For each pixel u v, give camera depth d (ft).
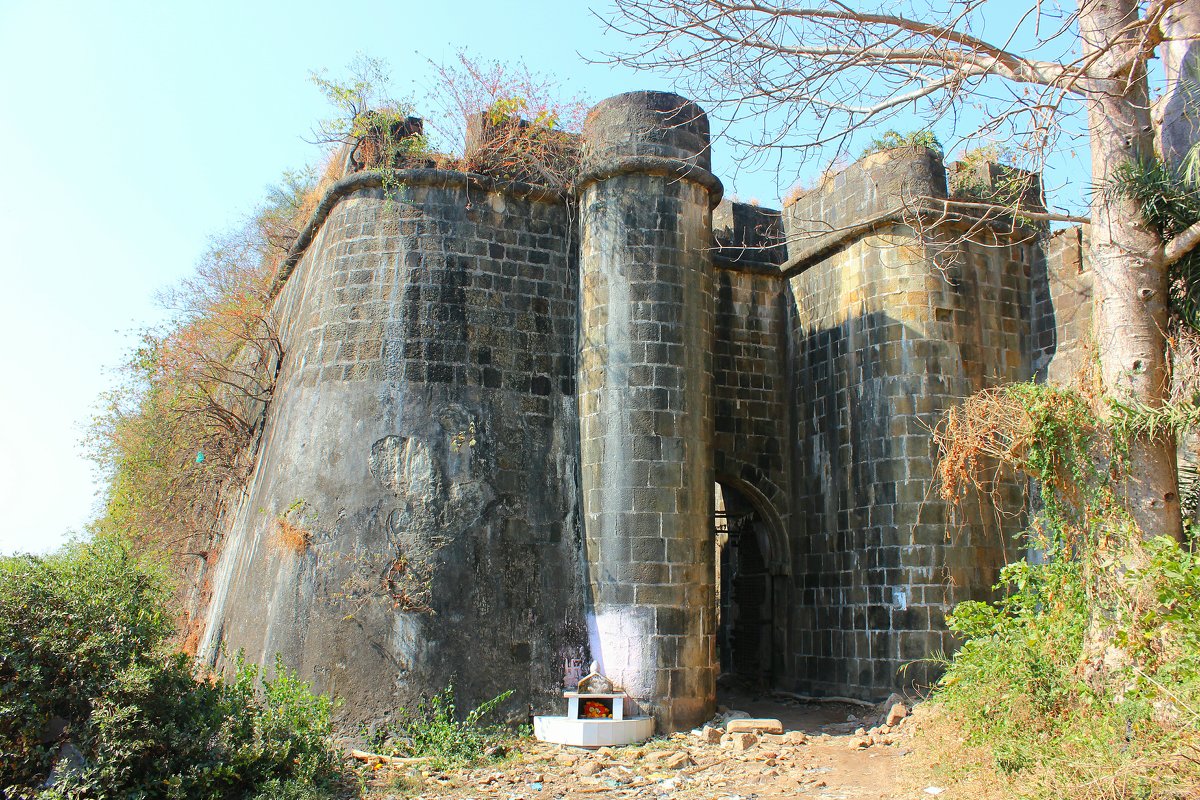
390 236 45.39
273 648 40.06
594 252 44.65
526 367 45.27
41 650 27.96
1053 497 30.89
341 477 42.01
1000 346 49.44
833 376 52.47
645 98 45.01
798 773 32.14
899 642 45.70
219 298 68.90
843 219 52.95
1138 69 30.45
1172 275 30.12
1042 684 27.84
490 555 41.63
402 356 43.52
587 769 33.68
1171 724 22.93
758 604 57.93
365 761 34.91
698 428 43.14
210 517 65.16
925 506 46.34
